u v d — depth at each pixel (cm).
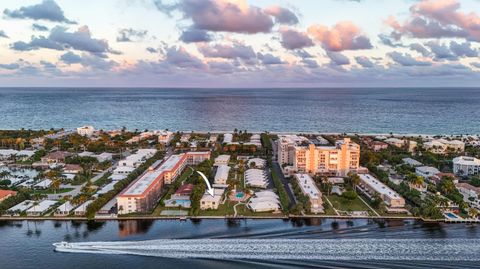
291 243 17350
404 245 17150
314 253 16238
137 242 17500
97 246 17125
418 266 15038
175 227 19575
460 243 17400
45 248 17112
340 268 14900
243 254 16162
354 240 17700
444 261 15500
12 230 19288
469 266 15050
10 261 15838
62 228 19562
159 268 15050
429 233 18688
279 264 15275
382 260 15588
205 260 15675
